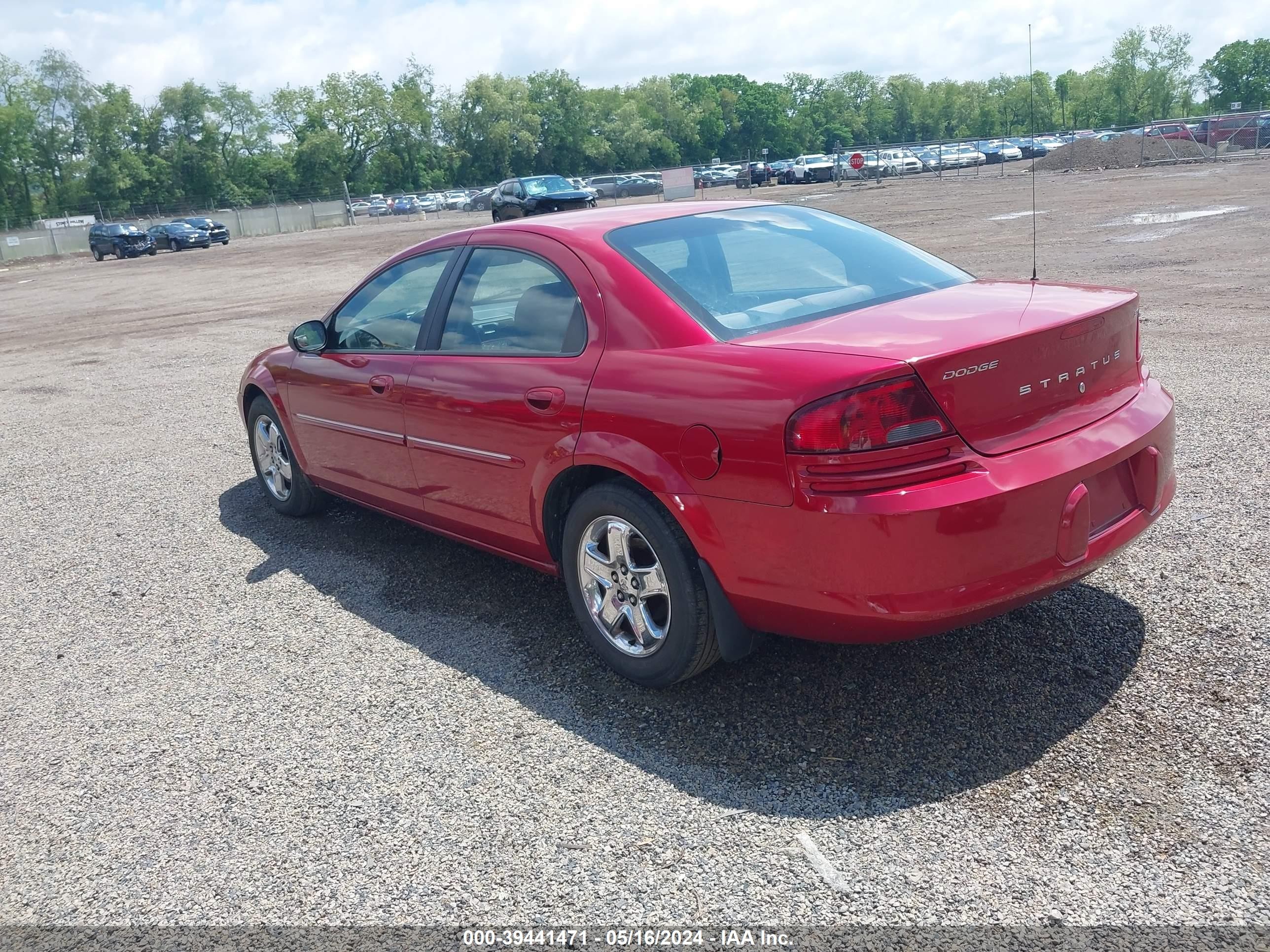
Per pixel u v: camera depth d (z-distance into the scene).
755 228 3.77
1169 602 3.61
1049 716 2.99
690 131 136.75
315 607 4.35
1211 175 27.97
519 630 3.93
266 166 105.81
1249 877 2.30
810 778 2.81
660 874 2.49
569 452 3.31
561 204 33.59
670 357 3.08
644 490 3.16
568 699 3.38
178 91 101.69
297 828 2.82
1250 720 2.87
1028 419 2.80
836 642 2.88
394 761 3.10
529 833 2.70
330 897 2.53
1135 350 3.23
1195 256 12.26
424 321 4.16
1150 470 3.08
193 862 2.71
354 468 4.69
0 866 2.79
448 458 3.94
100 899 2.61
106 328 17.03
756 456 2.75
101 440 8.12
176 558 5.14
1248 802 2.54
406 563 4.75
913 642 3.50
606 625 3.43
